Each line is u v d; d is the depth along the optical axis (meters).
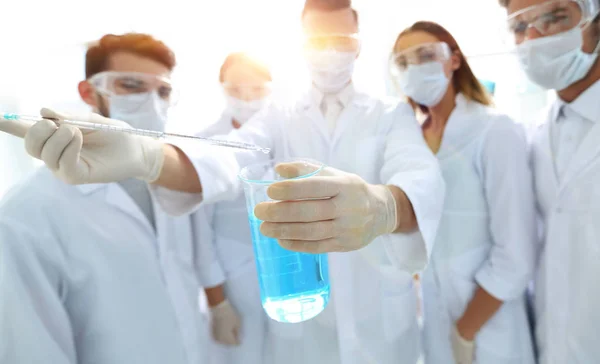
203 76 1.20
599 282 0.85
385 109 1.01
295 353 1.01
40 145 0.58
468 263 1.00
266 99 1.11
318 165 0.71
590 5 0.82
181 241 0.97
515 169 0.96
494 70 1.09
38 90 1.27
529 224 0.96
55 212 0.82
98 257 0.84
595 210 0.84
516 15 0.90
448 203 1.01
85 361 0.88
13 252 0.75
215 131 1.17
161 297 0.90
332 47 0.93
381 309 0.97
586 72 0.88
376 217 0.69
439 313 1.05
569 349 0.90
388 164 0.92
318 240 0.62
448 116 1.08
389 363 0.97
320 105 1.03
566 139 0.89
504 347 0.97
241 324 1.05
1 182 1.19
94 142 0.68
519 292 0.95
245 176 0.68
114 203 0.88
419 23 1.03
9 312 0.74
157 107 0.98
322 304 0.67
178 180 0.85
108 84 0.94
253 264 1.05
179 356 0.91
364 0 1.08
